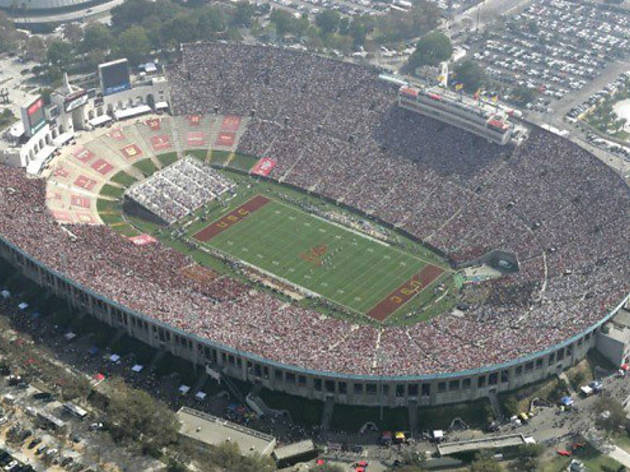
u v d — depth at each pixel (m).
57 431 188.12
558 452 184.88
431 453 184.25
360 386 192.38
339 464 183.00
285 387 196.88
